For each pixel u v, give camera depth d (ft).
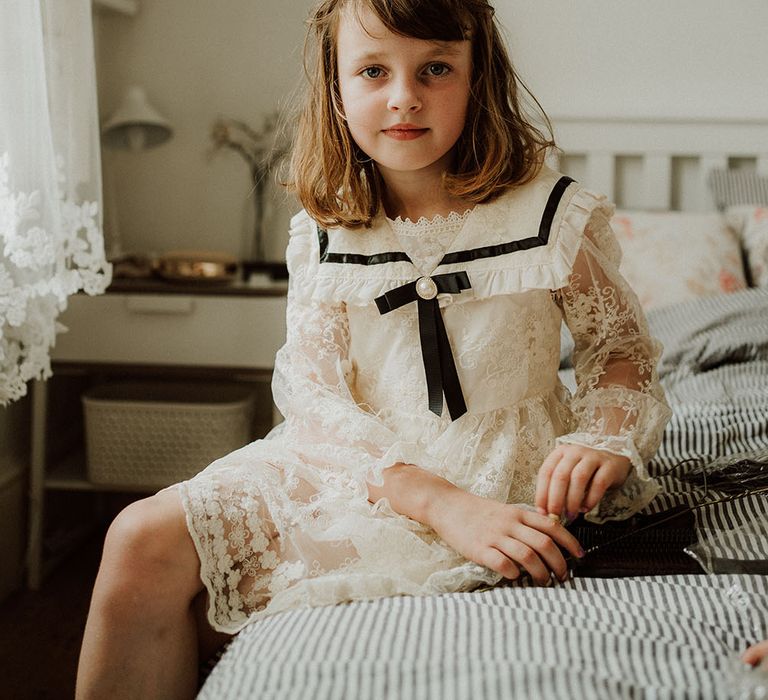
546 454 3.27
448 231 3.31
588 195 3.27
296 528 2.79
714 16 7.09
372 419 3.14
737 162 7.36
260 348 6.47
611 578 2.79
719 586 2.60
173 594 2.66
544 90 7.30
